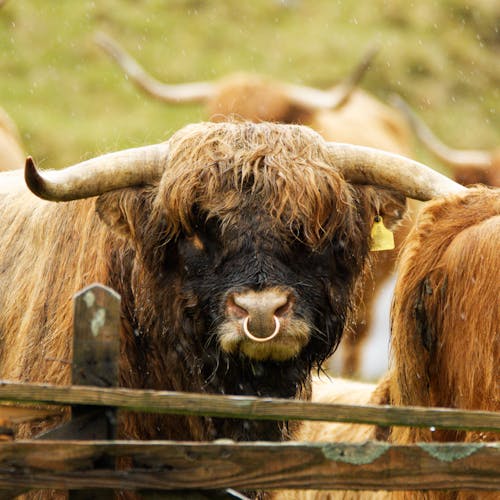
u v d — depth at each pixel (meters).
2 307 15.09
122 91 52.78
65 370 13.55
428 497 14.28
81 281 14.16
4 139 28.20
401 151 36.88
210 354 13.96
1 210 16.30
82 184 13.84
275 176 13.73
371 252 15.84
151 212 14.16
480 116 57.38
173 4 59.94
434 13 62.12
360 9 61.38
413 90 57.34
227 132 14.32
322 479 9.80
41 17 57.53
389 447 9.90
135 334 14.47
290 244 13.63
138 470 9.59
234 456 9.70
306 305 13.71
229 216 13.54
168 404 9.80
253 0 60.88
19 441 9.62
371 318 30.53
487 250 12.99
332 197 14.00
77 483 9.52
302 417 9.91
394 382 14.81
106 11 58.69
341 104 35.91
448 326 13.48
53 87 52.81
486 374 12.84
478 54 60.75
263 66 56.41
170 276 14.16
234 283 13.33
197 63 56.22
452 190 14.62
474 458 9.98
